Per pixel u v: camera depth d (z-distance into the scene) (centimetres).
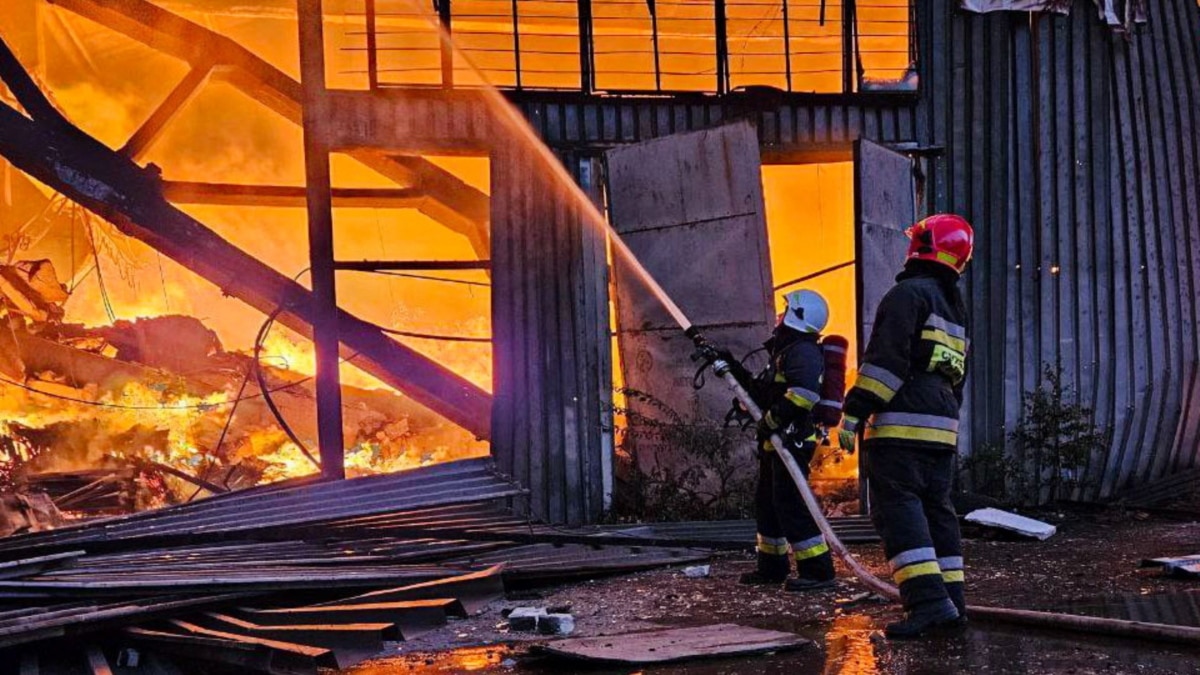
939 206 1094
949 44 1100
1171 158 1138
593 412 1039
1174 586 644
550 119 1052
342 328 1031
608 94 1059
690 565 793
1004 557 793
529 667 497
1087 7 1120
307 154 1018
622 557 803
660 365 1034
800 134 1079
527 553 797
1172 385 1123
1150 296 1120
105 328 1391
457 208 1120
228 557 721
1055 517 1016
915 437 520
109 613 548
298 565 704
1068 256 1104
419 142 1029
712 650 489
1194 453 1144
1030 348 1092
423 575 685
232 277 1018
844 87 1091
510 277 1034
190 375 1347
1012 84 1105
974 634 509
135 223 1013
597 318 1046
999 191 1098
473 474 969
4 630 508
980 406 1084
